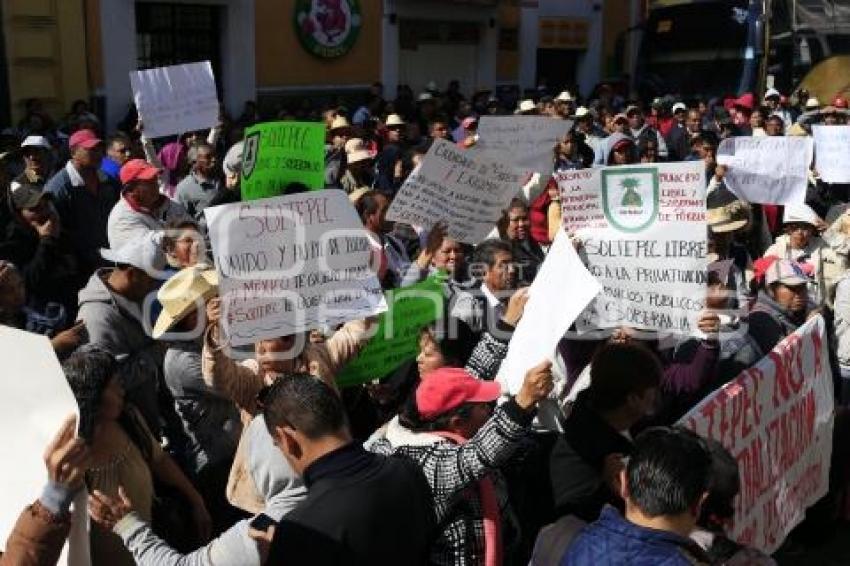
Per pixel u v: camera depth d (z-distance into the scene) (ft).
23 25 39.09
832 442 14.51
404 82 57.82
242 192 15.55
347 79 53.21
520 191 18.66
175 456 11.35
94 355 8.92
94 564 8.57
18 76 39.27
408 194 13.67
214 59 47.75
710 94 50.24
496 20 62.08
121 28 42.39
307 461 7.50
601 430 9.37
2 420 6.77
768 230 25.02
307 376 7.76
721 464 8.41
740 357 13.03
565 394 11.69
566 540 7.86
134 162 17.83
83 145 19.98
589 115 38.68
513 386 9.74
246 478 9.30
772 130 36.47
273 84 49.57
